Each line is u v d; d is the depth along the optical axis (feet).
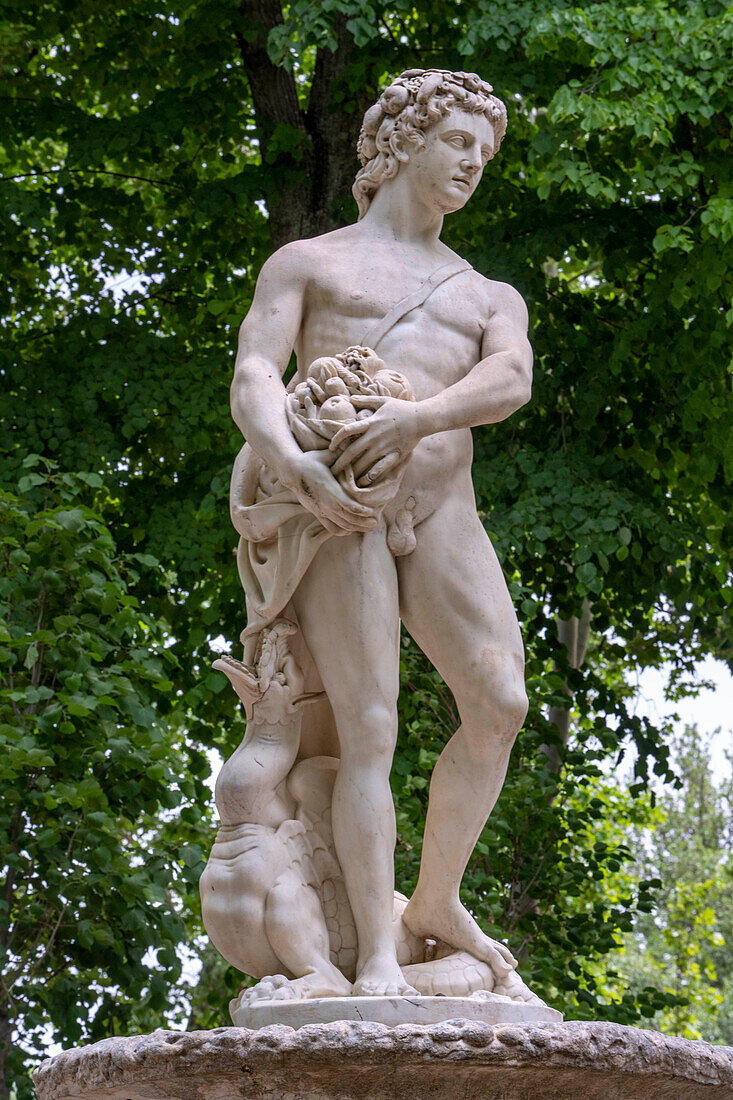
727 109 27.22
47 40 32.65
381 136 12.81
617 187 28.19
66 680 22.93
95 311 31.22
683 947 50.16
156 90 33.27
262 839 11.48
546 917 27.32
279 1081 9.58
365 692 11.60
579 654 34.01
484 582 11.98
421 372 12.05
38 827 23.43
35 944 23.18
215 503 28.14
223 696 29.76
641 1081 9.96
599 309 30.50
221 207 30.01
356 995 11.03
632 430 30.63
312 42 26.45
